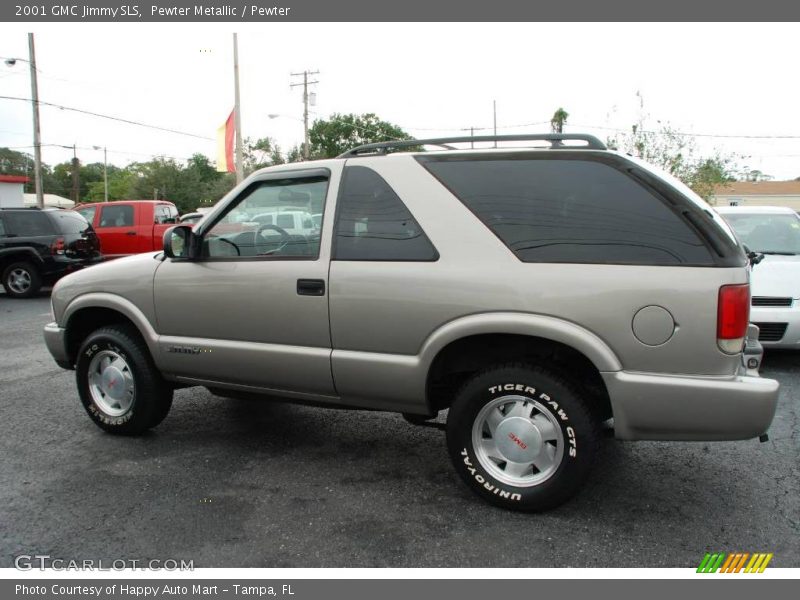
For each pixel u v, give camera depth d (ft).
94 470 12.53
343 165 11.57
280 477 12.19
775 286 19.45
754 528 10.15
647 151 90.94
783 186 159.74
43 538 9.94
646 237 9.52
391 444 13.99
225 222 12.71
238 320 12.30
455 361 11.21
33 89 76.02
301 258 11.69
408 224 10.85
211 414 16.12
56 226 39.47
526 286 9.89
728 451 13.43
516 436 10.43
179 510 10.80
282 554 9.44
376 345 11.07
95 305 14.02
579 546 9.60
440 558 9.30
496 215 10.35
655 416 9.47
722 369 9.21
